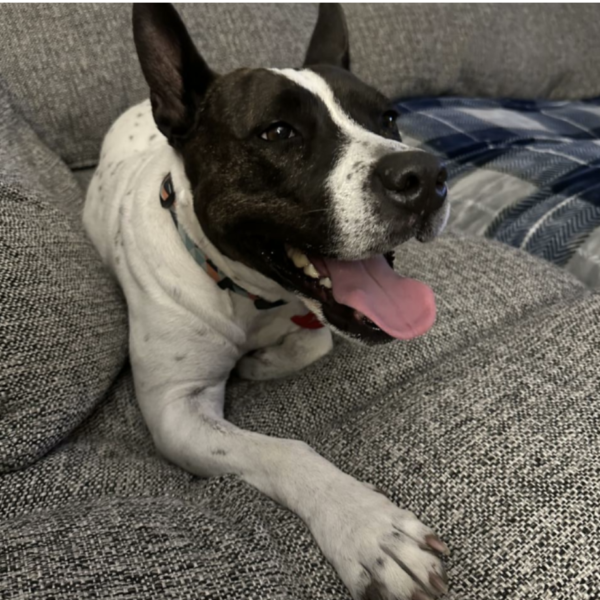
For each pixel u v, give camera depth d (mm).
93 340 543
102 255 692
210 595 334
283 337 629
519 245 785
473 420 436
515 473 388
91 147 908
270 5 1004
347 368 561
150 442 569
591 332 512
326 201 441
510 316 615
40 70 835
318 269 485
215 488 452
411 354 566
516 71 1279
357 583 355
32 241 539
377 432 457
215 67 949
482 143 1000
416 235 442
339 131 467
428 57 1162
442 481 398
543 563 340
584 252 715
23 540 353
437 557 360
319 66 515
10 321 477
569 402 438
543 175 857
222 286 550
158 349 548
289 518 413
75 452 499
